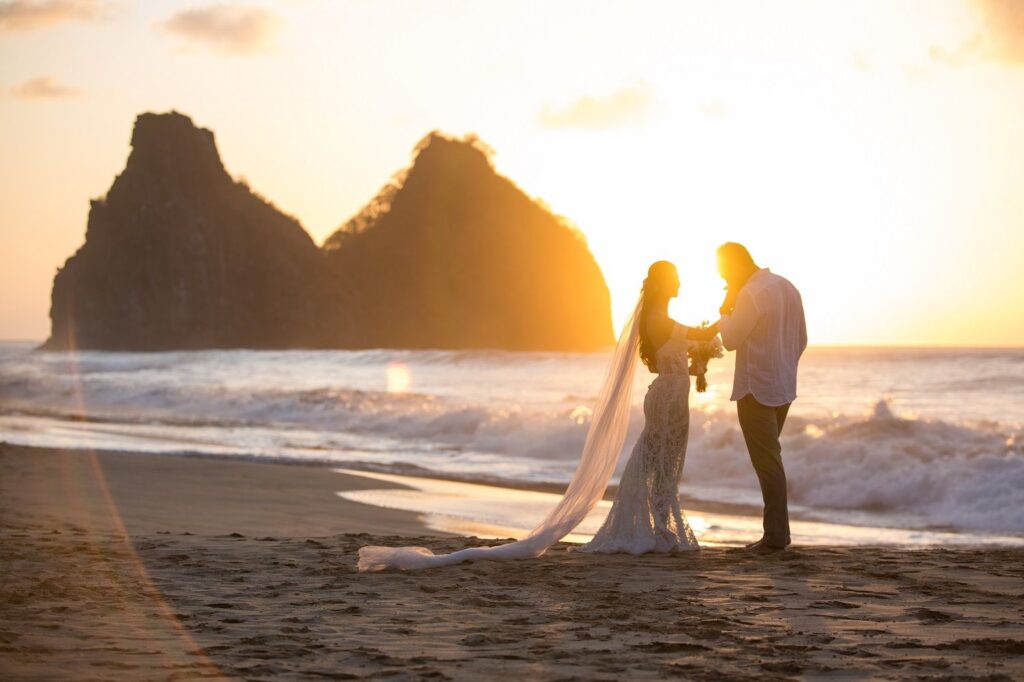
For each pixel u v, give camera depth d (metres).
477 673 3.61
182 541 7.34
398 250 192.62
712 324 7.12
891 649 4.06
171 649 3.98
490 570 6.20
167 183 165.12
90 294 163.12
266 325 166.00
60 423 24.12
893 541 9.30
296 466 15.51
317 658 3.84
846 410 27.48
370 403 27.08
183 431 22.11
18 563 6.14
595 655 3.92
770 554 6.91
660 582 5.77
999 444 14.24
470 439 19.75
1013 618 4.75
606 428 7.13
